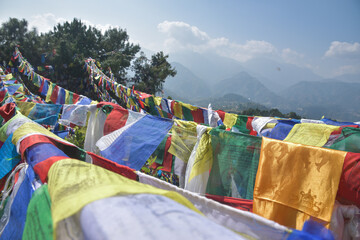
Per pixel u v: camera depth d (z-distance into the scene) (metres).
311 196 2.06
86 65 12.90
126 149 3.62
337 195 2.04
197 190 2.81
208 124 6.45
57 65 25.20
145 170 4.10
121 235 0.61
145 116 4.06
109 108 4.51
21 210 1.73
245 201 2.51
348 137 3.24
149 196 0.82
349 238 1.96
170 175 4.66
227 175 2.75
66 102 7.49
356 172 1.92
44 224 1.07
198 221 0.67
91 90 21.77
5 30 29.05
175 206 0.75
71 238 0.78
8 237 1.79
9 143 2.68
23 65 12.80
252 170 2.63
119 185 0.94
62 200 0.94
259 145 2.62
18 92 7.89
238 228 1.42
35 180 1.62
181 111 7.18
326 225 1.96
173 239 0.57
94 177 1.12
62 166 1.30
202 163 2.85
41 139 2.11
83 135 6.25
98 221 0.70
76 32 34.97
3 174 2.61
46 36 30.47
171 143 3.60
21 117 2.93
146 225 0.63
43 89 8.08
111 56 32.72
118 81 32.81
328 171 2.02
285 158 2.22
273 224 1.31
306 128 3.65
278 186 2.22
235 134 2.74
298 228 2.07
